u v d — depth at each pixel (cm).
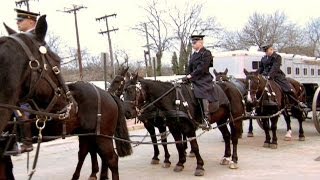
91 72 5112
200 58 899
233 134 974
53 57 487
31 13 645
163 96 866
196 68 896
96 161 827
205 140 1399
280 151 1153
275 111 1205
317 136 1425
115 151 721
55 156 1145
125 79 939
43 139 575
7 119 405
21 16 642
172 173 913
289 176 852
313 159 1030
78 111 640
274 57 1274
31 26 646
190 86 895
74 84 664
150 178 869
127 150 725
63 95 506
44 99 484
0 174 585
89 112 656
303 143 1283
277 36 6569
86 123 652
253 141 1345
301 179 823
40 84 466
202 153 1152
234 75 1912
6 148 546
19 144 550
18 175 917
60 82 497
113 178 690
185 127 876
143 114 910
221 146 1272
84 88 665
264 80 1169
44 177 899
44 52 459
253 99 1113
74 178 796
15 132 538
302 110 1318
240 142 1327
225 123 945
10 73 411
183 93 876
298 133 1500
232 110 970
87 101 655
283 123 1819
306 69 2252
